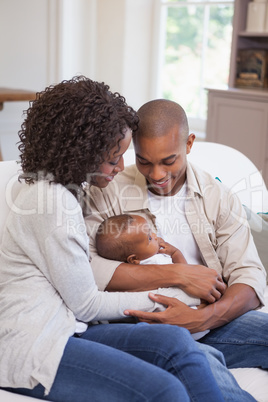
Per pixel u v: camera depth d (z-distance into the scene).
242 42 4.05
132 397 1.18
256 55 3.99
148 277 1.52
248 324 1.57
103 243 1.60
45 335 1.29
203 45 4.39
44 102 1.40
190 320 1.49
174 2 4.46
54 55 4.50
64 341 1.28
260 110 3.67
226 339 1.57
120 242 1.57
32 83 4.47
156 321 1.47
